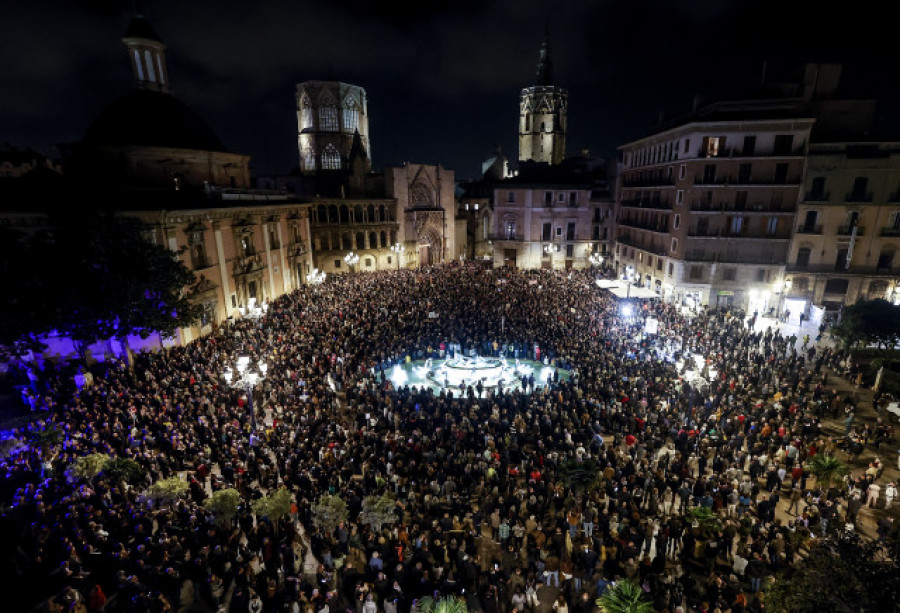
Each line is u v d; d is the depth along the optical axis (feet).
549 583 46.24
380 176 240.32
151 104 139.64
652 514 54.54
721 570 48.65
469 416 72.64
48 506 48.67
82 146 127.65
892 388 85.87
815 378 90.07
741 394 76.74
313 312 121.80
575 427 67.15
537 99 324.39
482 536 54.24
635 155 194.18
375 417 73.77
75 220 74.59
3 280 66.80
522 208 220.23
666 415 70.54
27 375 85.15
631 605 34.14
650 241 173.06
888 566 27.17
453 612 34.35
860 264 132.05
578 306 126.41
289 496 49.88
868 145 130.00
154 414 67.41
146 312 78.54
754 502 56.08
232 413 71.67
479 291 147.95
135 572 42.24
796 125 131.44
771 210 136.87
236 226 129.49
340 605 44.06
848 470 53.78
